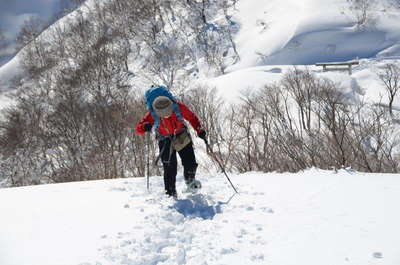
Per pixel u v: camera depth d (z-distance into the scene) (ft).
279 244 7.55
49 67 169.37
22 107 109.70
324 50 157.28
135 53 180.24
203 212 10.30
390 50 152.76
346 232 7.75
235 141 29.94
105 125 62.18
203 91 86.69
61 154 69.82
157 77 148.87
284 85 78.95
